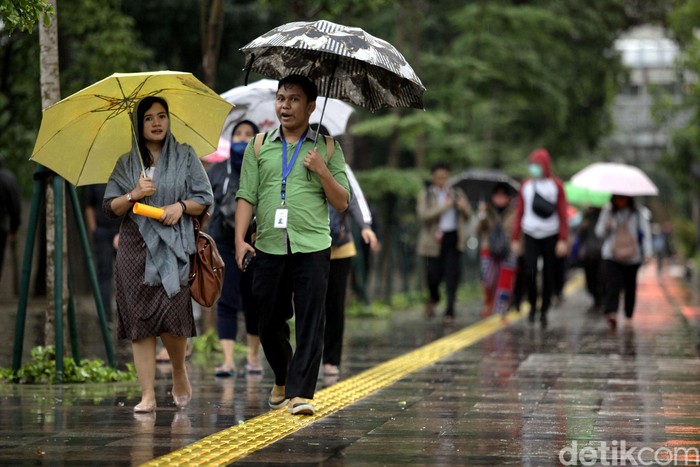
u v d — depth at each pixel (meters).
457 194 43.72
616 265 39.66
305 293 18.22
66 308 23.45
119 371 23.69
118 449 15.48
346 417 18.42
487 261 44.78
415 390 22.08
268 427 17.39
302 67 19.23
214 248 19.00
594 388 22.52
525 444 15.99
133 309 18.59
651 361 27.92
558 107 67.62
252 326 24.39
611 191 40.03
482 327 39.69
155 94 19.31
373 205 48.03
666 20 78.94
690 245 157.12
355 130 49.22
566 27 60.81
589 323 42.03
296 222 18.17
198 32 53.41
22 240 59.44
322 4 38.12
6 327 36.62
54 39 23.11
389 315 45.38
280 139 18.48
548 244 40.31
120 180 18.80
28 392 21.39
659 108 74.38
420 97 18.67
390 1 39.16
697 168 91.31
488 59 59.56
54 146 19.34
